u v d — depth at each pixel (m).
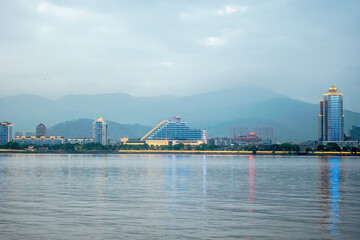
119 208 73.25
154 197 88.44
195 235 53.53
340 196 90.69
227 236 52.97
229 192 98.69
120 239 51.62
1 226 58.28
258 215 66.44
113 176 153.12
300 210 71.06
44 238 52.00
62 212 68.94
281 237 52.50
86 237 52.50
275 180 136.38
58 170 192.25
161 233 54.47
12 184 118.62
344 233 54.28
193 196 90.50
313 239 51.50
